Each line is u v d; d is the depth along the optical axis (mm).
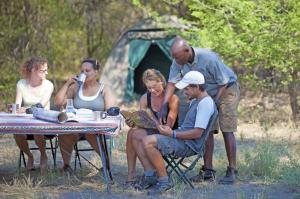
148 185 7883
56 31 21422
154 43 19672
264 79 16484
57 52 21734
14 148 11297
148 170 7863
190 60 8148
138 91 20703
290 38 14156
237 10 14375
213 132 8469
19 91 9008
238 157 10078
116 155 10719
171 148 7547
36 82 9039
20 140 8945
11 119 7473
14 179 8391
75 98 8648
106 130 7449
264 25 14062
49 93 9117
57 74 22844
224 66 8320
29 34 20188
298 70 14883
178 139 7578
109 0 23281
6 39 19641
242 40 14516
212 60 8172
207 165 8508
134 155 8086
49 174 8758
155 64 20812
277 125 14633
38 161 10133
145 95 8281
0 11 19922
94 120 7715
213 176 8438
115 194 7664
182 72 8172
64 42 22469
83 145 11633
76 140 8844
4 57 19438
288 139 12477
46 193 7750
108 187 7727
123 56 20172
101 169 8805
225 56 15133
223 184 8297
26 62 9078
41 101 9023
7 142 12102
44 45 20703
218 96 8188
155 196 7504
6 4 19922
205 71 8195
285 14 14172
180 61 8031
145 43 19875
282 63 14477
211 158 8500
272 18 14188
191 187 7945
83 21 22828
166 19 18359
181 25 18047
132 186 7945
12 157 10406
